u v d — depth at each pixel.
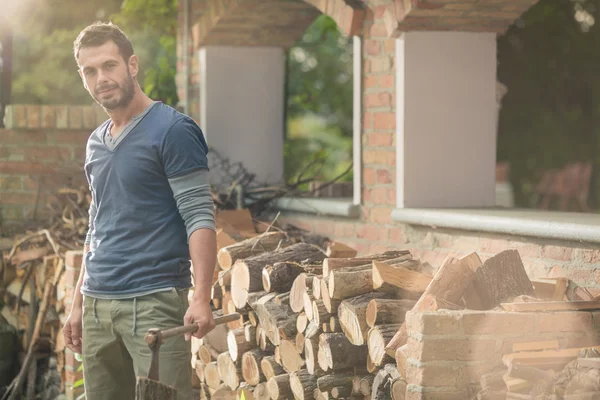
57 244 8.98
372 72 8.65
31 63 17.83
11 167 10.41
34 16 16.84
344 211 8.94
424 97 8.27
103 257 4.80
